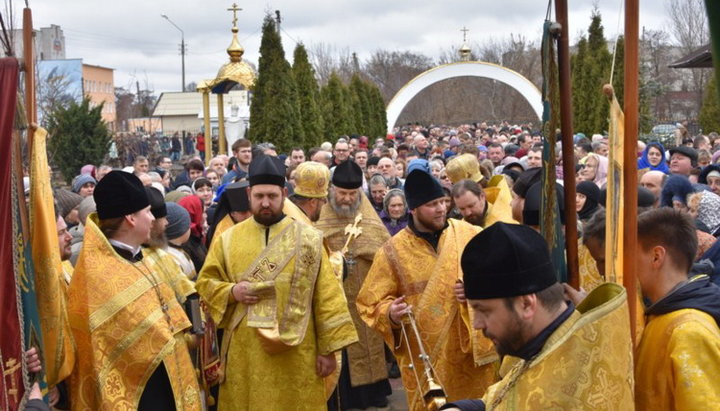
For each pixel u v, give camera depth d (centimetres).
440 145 2022
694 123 2564
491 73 3306
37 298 368
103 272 421
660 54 3061
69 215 685
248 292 472
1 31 342
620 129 271
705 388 243
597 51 2262
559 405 212
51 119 2034
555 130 281
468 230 502
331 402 614
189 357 450
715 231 594
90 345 413
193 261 644
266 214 488
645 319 270
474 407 238
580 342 214
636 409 264
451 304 488
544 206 285
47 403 362
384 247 520
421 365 495
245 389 481
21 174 348
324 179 634
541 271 221
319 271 486
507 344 225
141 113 5534
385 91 7300
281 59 1642
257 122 1645
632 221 266
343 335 480
